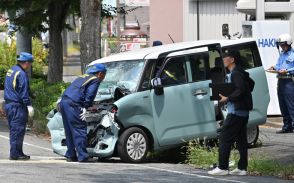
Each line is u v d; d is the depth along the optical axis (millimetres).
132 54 23516
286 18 40125
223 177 19344
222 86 19156
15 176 18578
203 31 47750
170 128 22719
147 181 18375
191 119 23078
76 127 21891
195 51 23531
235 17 47125
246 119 19406
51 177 18609
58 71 40656
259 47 34781
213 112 23453
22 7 38062
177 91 22844
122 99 21812
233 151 21953
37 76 52688
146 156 22484
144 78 22500
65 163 21812
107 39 70500
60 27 40594
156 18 48969
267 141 27062
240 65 19406
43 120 30281
